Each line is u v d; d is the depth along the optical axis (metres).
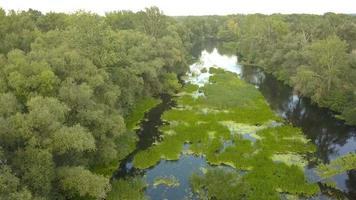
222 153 48.09
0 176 25.92
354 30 100.25
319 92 72.19
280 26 121.38
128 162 47.28
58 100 38.97
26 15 75.62
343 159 41.88
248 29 151.00
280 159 48.00
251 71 108.62
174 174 43.94
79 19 62.06
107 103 49.22
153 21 105.00
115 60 59.75
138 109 66.31
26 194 26.34
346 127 62.91
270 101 77.06
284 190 40.16
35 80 41.25
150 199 38.41
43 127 32.75
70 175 32.25
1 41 59.53
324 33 102.69
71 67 47.94
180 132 55.22
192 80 92.94
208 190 38.88
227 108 68.19
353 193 40.34
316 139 56.56
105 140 42.69
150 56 78.50
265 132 55.81
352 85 70.69
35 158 30.22
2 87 40.91
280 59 101.81
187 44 138.38
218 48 165.12
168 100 73.75
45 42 58.78
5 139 30.75
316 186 40.59
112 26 103.06
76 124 37.00
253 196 37.84
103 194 32.72
